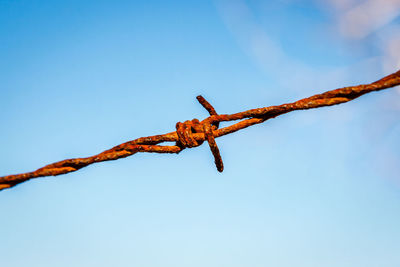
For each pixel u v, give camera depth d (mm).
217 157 1829
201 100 1895
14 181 1598
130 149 1782
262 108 1746
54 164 1643
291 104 1709
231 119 1805
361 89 1596
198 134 1811
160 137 1810
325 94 1670
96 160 1707
